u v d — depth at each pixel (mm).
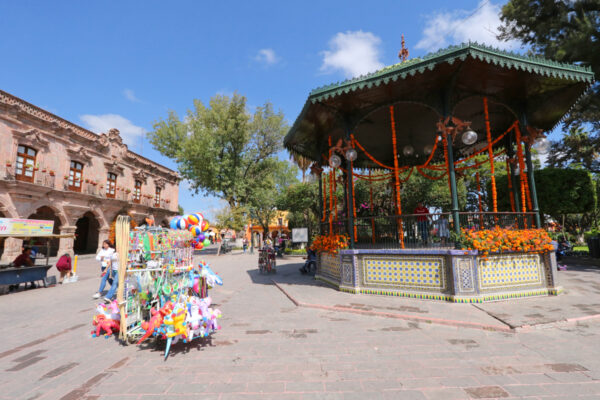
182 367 3359
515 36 14852
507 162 8906
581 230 27266
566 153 18703
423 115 8820
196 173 28203
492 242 5910
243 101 29766
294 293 7359
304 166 22516
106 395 2754
